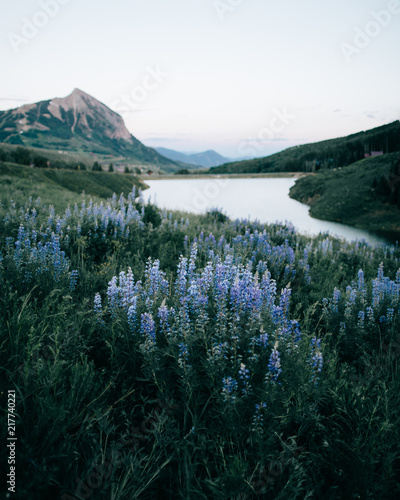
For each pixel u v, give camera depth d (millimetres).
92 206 9805
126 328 3619
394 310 5074
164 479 2498
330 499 2381
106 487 2193
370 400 3094
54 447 2348
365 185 56000
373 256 10156
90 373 2965
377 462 2578
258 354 3309
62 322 3545
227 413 2723
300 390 2941
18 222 7375
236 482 2230
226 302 4301
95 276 5379
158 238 8570
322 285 6645
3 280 4207
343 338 4383
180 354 3094
